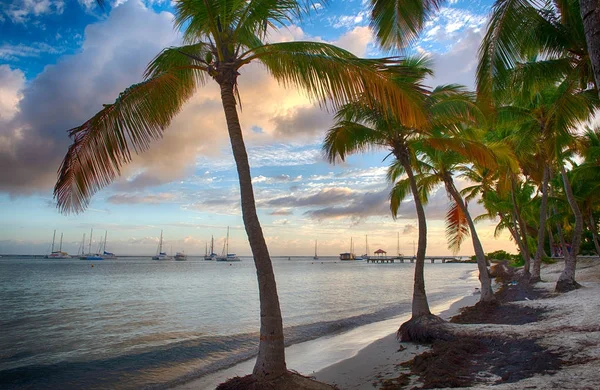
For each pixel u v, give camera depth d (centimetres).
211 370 1113
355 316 2070
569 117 1165
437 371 747
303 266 12350
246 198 659
